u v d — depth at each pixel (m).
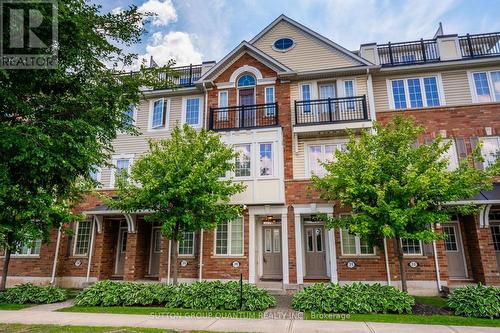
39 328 6.25
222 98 14.25
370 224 8.59
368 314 7.48
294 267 11.36
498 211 11.89
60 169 5.93
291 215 11.91
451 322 6.64
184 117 14.73
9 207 5.85
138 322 6.79
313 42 14.42
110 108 7.00
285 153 12.76
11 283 13.24
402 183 8.78
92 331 5.96
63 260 13.43
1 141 4.95
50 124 5.74
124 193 10.49
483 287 7.94
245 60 14.36
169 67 7.98
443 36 13.48
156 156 10.23
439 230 10.84
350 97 12.51
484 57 12.52
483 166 11.58
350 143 9.71
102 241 13.42
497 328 6.14
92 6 6.27
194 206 9.82
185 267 12.35
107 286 9.44
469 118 12.13
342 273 11.19
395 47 14.25
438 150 8.92
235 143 12.73
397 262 10.97
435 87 12.96
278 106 13.42
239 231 12.20
